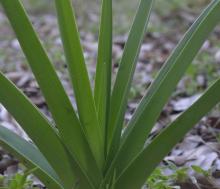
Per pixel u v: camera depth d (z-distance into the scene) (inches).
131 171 42.8
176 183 56.2
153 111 43.5
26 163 43.2
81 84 42.3
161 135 41.6
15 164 64.8
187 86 92.1
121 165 44.2
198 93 89.4
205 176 57.0
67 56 41.9
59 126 42.4
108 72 45.3
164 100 43.0
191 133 72.7
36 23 149.3
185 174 56.1
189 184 55.8
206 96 40.6
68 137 42.8
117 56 115.7
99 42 45.5
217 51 112.6
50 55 118.1
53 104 41.9
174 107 82.8
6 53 122.8
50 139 42.6
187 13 153.9
